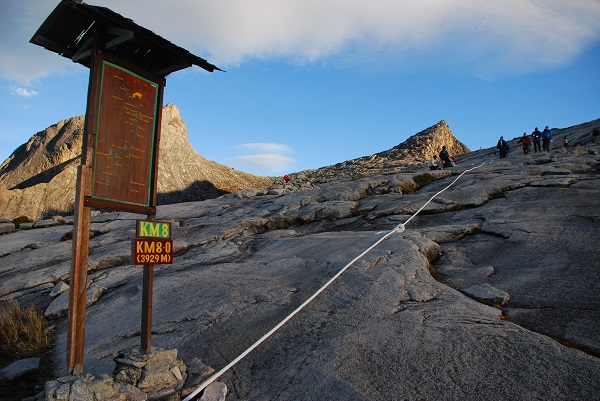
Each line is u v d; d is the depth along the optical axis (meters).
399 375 5.25
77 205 5.38
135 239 5.61
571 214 11.02
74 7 5.22
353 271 8.57
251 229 14.94
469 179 17.56
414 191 18.20
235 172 66.19
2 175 64.25
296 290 8.27
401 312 6.75
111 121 5.73
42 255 14.07
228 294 8.52
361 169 41.47
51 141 67.50
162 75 6.63
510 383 4.88
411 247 9.59
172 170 56.84
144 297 5.65
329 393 5.14
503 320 6.37
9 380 6.84
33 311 9.71
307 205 17.00
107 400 4.92
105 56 5.71
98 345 7.49
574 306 6.75
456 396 4.80
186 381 5.54
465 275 8.59
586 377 4.80
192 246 13.41
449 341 5.78
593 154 22.53
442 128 55.66
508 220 11.33
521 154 27.25
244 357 6.21
